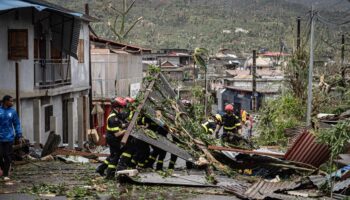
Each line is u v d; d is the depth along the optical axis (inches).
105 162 530.9
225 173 550.6
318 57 1216.2
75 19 958.4
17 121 493.7
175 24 6953.7
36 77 892.0
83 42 1184.8
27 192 438.6
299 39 1104.2
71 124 955.3
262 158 561.3
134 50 1781.5
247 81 2672.2
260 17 6348.4
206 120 674.8
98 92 1429.6
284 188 434.9
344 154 490.9
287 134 814.5
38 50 935.7
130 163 544.4
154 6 7500.0
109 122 502.0
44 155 702.5
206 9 7691.9
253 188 439.2
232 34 5851.4
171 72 2573.8
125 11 2268.7
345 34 1168.2
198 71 2736.2
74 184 478.3
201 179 498.0
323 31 1130.7
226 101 2635.3
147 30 5743.1
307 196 417.7
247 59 3885.3
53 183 484.1
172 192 440.8
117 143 501.4
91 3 3636.8
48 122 967.6
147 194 431.2
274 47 3144.7
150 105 585.0
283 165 542.6
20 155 654.5
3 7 621.9
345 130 497.0
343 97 989.2
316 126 708.7
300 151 535.8
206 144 613.6
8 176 502.6
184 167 626.8
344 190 422.6
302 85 1040.2
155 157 582.9
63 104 1079.6
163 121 577.3
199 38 5940.0
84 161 699.4
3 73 764.0
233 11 7824.8
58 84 999.0
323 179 450.6
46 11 852.0
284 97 979.9
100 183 481.1
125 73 1572.3
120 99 509.7
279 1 6240.2
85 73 1215.6
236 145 659.4
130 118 548.4
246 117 1149.7
